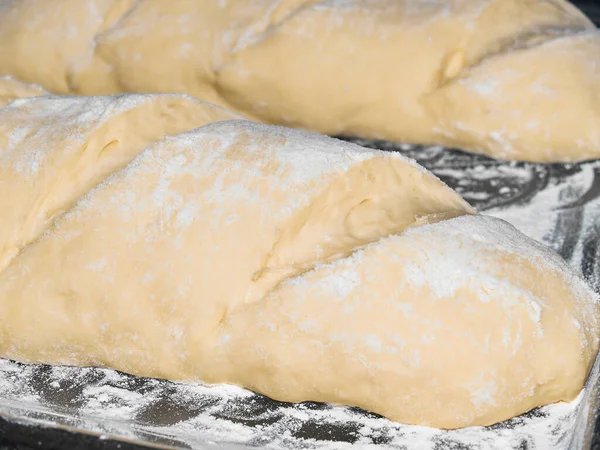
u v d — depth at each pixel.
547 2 0.62
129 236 0.47
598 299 0.47
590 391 0.45
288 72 0.61
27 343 0.47
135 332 0.46
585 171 0.59
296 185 0.47
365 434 0.45
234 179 0.47
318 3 0.62
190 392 0.46
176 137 0.49
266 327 0.45
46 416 0.45
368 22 0.60
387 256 0.46
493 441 0.44
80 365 0.48
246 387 0.46
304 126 0.62
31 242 0.48
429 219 0.48
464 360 0.44
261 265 0.46
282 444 0.44
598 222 0.55
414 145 0.61
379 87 0.60
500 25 0.60
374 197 0.48
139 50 0.63
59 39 0.64
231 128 0.49
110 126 0.49
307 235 0.47
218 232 0.46
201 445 0.44
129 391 0.46
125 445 0.44
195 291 0.46
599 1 0.86
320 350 0.45
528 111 0.58
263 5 0.62
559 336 0.45
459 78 0.59
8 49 0.65
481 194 0.57
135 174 0.48
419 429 0.45
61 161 0.48
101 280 0.46
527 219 0.55
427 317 0.45
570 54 0.59
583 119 0.58
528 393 0.45
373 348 0.45
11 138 0.49
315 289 0.45
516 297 0.45
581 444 0.43
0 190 0.48
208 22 0.62
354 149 0.48
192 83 0.63
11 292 0.47
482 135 0.59
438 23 0.60
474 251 0.46
